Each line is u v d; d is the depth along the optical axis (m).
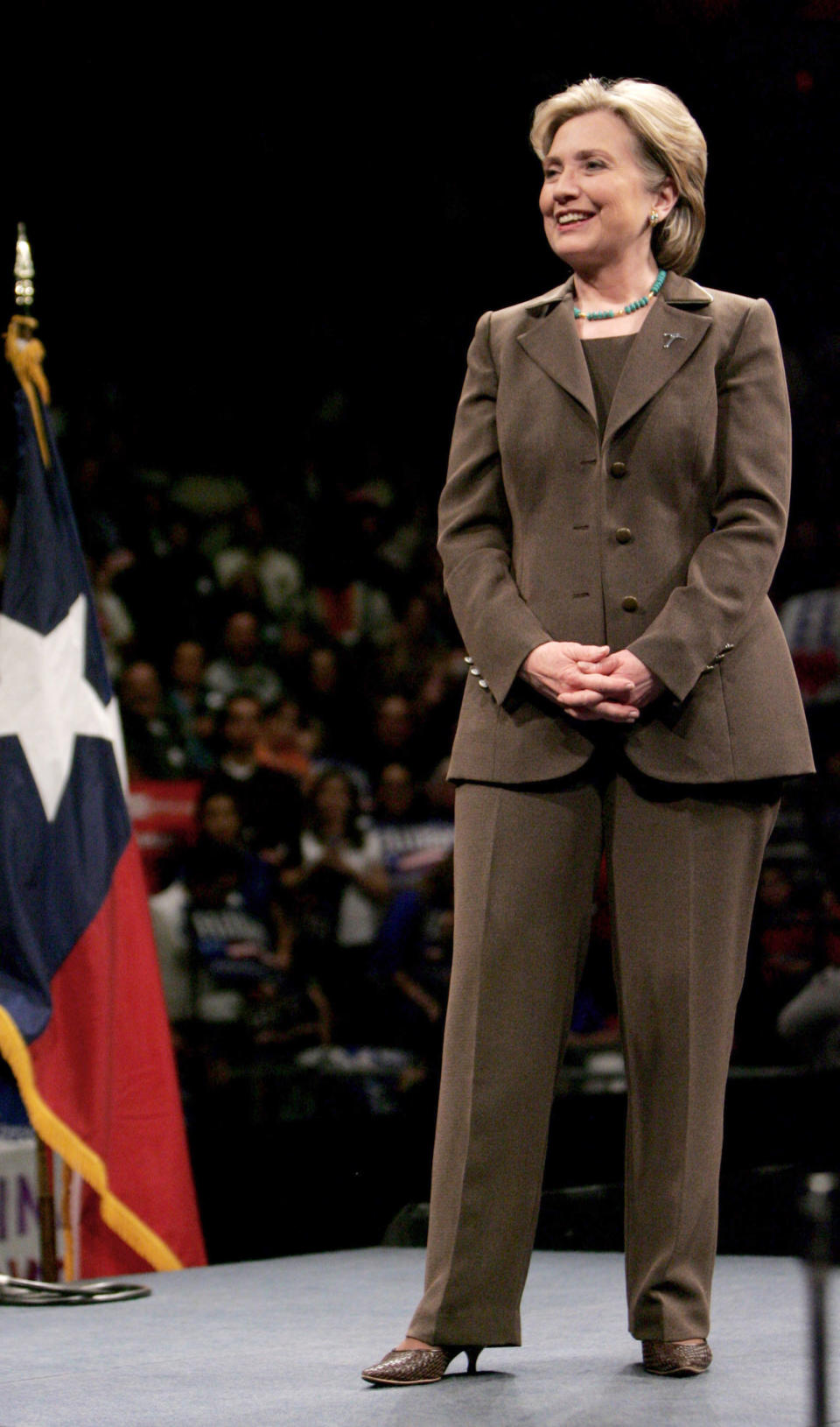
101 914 8.42
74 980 8.31
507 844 4.95
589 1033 13.83
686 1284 4.91
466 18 15.20
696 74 15.95
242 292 18.50
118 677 17.19
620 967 4.98
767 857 15.52
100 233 17.03
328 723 18.73
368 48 15.38
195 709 17.53
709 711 4.91
